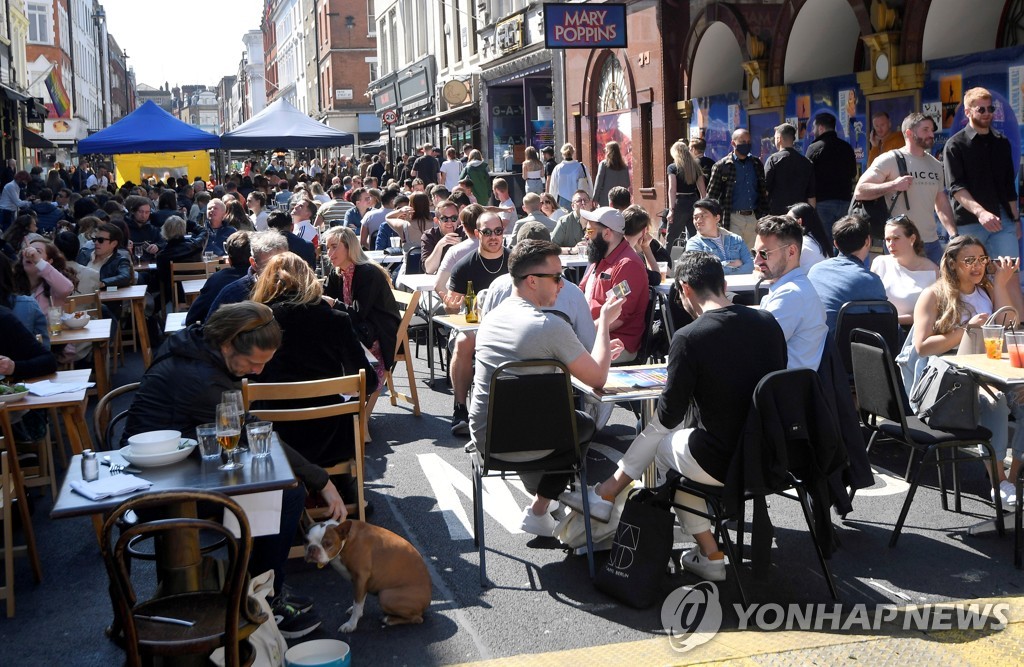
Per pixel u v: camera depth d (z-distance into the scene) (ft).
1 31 128.47
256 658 13.07
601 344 17.66
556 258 17.75
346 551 15.06
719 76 58.08
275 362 18.81
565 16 56.54
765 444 15.06
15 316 20.97
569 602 16.14
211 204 48.75
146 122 69.77
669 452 16.37
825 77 47.19
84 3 263.49
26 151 143.23
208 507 14.20
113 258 35.96
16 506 20.48
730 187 38.63
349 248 26.61
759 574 15.52
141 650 11.35
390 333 26.76
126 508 11.11
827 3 47.60
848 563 17.28
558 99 75.77
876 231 32.14
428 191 52.34
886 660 13.88
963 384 18.16
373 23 200.23
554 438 16.72
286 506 15.15
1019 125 35.47
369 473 23.15
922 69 39.55
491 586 16.81
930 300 20.88
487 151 97.25
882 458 22.98
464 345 25.75
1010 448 22.20
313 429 18.62
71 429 19.40
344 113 201.36
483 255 27.94
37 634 15.76
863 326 21.98
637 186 63.31
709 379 15.51
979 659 13.83
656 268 29.25
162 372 15.29
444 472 23.04
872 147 42.78
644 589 15.84
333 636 15.14
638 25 60.95
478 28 97.81
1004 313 20.40
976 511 19.51
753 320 15.80
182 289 41.70
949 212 31.17
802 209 28.37
